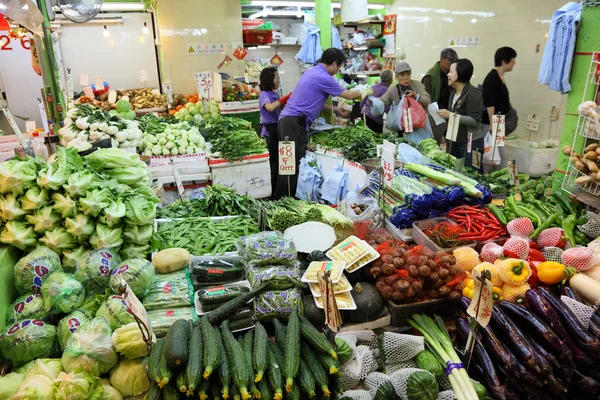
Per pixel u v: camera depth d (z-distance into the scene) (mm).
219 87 7262
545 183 3396
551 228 2650
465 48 7832
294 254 2314
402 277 2109
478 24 7426
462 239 2623
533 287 2266
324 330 1933
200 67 9375
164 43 9039
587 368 1900
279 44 11008
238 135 4750
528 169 5406
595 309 2023
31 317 1961
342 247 2373
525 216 2818
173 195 4457
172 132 4938
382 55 10062
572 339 1935
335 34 9086
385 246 2328
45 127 5441
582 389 1905
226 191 3689
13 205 2201
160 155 4719
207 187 3842
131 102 8398
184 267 2436
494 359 1929
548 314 1963
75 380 1642
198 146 4953
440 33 8516
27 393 1569
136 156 2730
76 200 2258
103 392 1706
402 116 5258
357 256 2248
